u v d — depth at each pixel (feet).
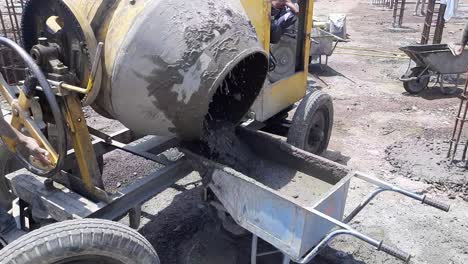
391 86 26.11
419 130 19.25
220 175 9.46
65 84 8.38
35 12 9.14
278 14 14.47
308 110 13.74
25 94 8.57
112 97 8.97
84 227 7.54
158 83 8.83
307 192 10.38
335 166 10.34
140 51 8.56
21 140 9.03
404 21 47.55
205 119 10.66
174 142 11.68
